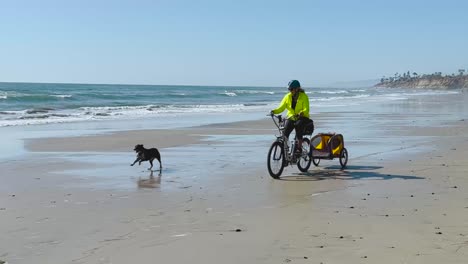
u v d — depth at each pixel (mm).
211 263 4477
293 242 5086
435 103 50750
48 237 5281
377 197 7328
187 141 15258
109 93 69500
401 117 27469
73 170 9820
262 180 8812
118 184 8359
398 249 4836
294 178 9055
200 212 6402
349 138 16031
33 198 7215
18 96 42031
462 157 11586
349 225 5738
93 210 6492
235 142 15039
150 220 5984
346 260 4527
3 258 4629
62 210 6473
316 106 43438
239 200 7137
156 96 64312
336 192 7730
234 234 5387
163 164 10641
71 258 4629
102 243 5074
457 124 22109
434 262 4457
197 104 47875
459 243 5027
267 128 20344
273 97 75375
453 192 7664
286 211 6457
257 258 4602
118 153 12445
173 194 7543
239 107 41531
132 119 25938
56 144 14258
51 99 45375
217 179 8867
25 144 14180
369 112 32906
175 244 5035
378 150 13031
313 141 10344
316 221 5934
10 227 5656
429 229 5555
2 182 8484
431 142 14844
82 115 28156
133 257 4648
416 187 8086
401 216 6156
